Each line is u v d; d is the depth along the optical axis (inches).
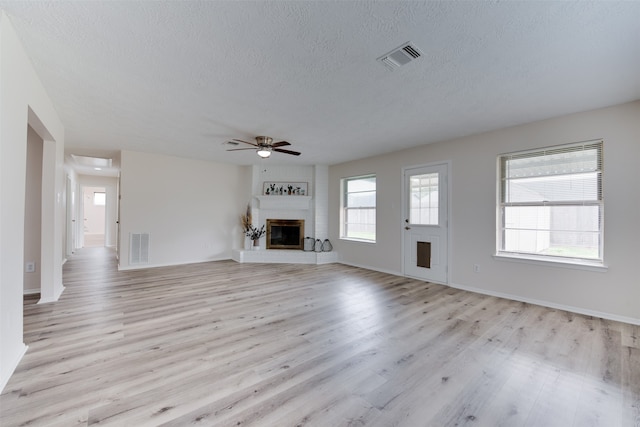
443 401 69.4
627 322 118.6
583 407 67.6
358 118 141.4
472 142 169.3
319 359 88.4
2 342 71.7
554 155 141.2
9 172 73.6
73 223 312.3
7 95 71.3
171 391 71.5
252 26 73.4
